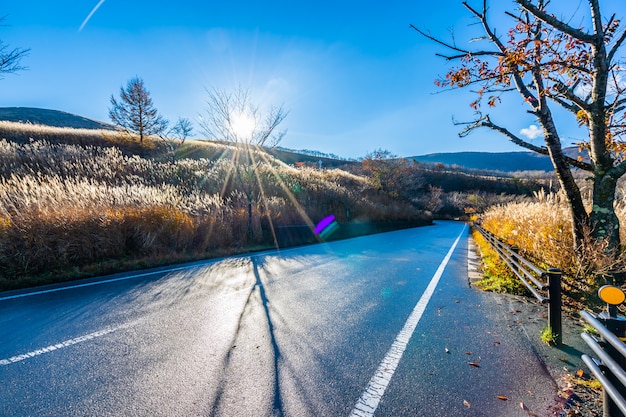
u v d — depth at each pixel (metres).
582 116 5.52
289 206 15.59
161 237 8.64
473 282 6.75
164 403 2.46
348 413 2.37
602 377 1.96
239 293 5.55
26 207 7.02
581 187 7.50
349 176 35.00
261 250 11.20
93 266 6.84
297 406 2.44
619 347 1.62
